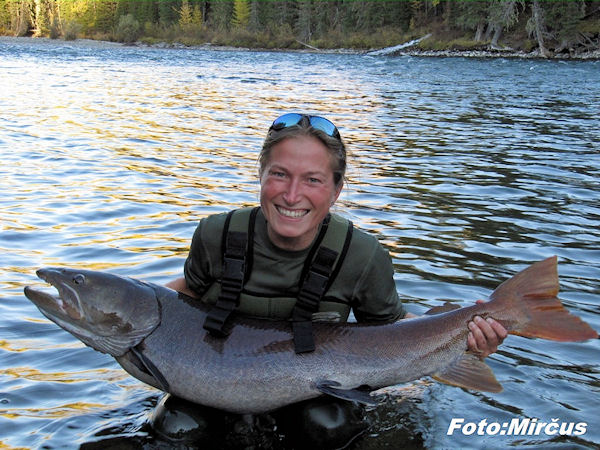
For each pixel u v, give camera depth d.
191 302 1.25
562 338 1.21
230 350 1.20
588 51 20.31
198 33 34.38
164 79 10.65
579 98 8.66
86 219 2.55
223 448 1.16
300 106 7.08
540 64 17.03
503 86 10.53
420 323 1.26
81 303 1.19
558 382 1.41
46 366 1.42
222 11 36.25
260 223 1.23
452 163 3.93
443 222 2.63
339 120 5.96
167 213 2.67
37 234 2.34
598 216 2.78
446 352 1.25
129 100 7.16
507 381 1.41
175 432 1.17
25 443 1.15
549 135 5.27
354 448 1.18
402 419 1.27
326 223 1.23
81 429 1.20
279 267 1.23
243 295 1.26
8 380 1.36
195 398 1.20
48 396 1.30
